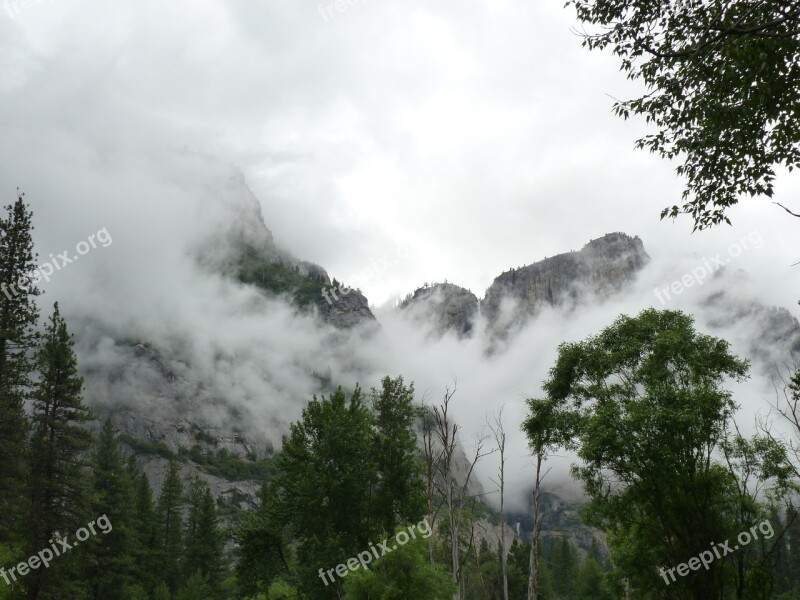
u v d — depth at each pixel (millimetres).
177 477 84312
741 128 9984
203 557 76875
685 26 10016
